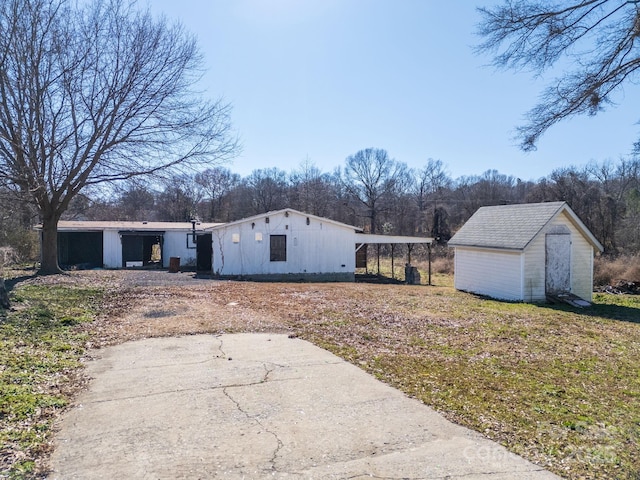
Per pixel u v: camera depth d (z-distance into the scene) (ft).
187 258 81.46
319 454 11.47
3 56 44.27
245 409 14.48
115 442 12.00
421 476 10.44
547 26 19.36
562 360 21.90
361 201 163.63
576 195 99.60
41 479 10.02
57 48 48.01
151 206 141.38
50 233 55.06
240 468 10.69
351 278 69.56
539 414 14.65
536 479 10.43
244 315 31.68
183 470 10.56
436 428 13.28
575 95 20.21
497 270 48.80
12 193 49.78
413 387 16.97
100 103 52.24
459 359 21.35
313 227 67.77
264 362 19.98
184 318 30.14
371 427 13.24
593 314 37.86
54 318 27.61
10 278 48.42
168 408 14.48
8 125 46.16
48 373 17.51
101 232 80.59
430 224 125.18
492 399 15.93
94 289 42.14
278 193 173.06
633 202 90.43
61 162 51.16
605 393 17.01
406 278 69.21
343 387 16.78
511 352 23.17
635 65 18.92
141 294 40.83
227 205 167.84
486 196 153.69
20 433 12.19
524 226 47.62
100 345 22.68
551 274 46.62
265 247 66.03
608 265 63.41
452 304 40.83
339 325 28.84
